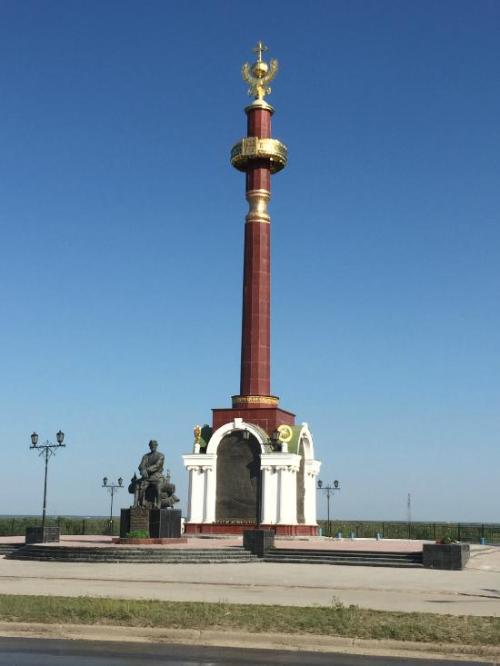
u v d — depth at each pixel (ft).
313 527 224.53
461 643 66.74
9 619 75.10
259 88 241.76
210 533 214.69
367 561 152.35
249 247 231.30
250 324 226.38
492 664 61.98
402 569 143.64
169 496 176.14
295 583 118.11
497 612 88.28
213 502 217.77
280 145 233.55
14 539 203.62
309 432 233.14
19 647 65.98
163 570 133.90
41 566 141.08
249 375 223.92
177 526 175.52
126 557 148.05
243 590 108.37
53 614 77.05
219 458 220.64
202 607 82.28
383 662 61.77
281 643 68.69
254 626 72.23
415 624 73.26
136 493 173.58
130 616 75.72
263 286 228.63
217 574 128.67
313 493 234.17
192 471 221.05
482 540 276.21
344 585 116.26
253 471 217.15
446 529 311.06
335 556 155.22
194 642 69.26
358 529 321.73
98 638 70.59
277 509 211.61
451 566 145.38
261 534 157.17
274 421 219.41
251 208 233.55
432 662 62.23
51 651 64.28
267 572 132.67
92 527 299.38
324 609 82.02
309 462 233.35
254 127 237.66
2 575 126.31
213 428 222.89
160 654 63.62
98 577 123.34
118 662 59.72
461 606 93.71
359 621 74.69
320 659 62.59
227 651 65.51
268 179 235.81
